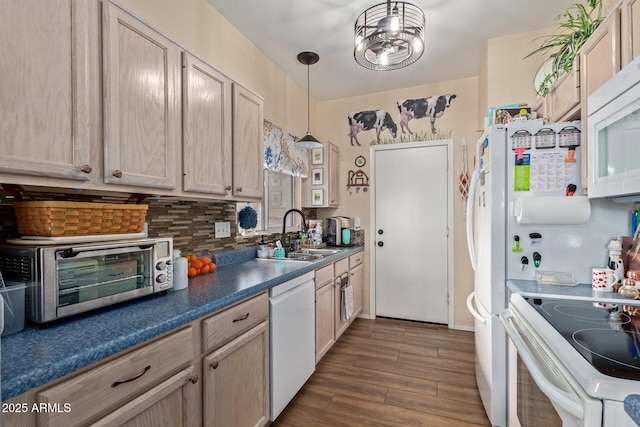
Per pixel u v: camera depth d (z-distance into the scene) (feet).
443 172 10.96
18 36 2.88
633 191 3.34
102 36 3.66
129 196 5.08
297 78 10.56
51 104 3.13
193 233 6.58
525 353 3.31
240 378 4.76
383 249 11.76
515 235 5.47
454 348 9.06
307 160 11.37
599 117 4.01
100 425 2.80
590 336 2.99
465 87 10.62
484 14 7.23
